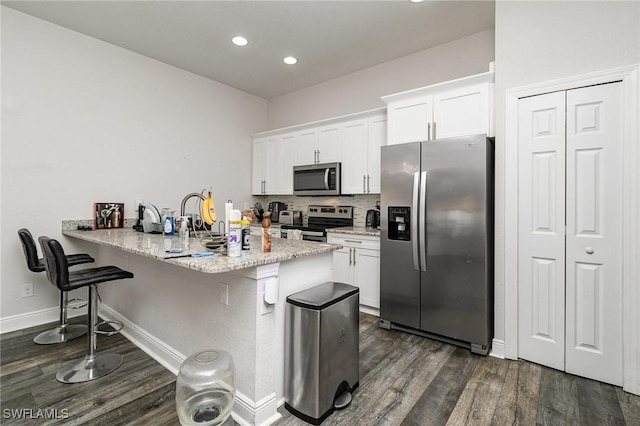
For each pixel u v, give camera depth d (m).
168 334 2.19
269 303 1.61
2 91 2.68
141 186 3.59
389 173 2.87
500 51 2.39
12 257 2.77
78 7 2.70
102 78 3.26
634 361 1.90
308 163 4.19
